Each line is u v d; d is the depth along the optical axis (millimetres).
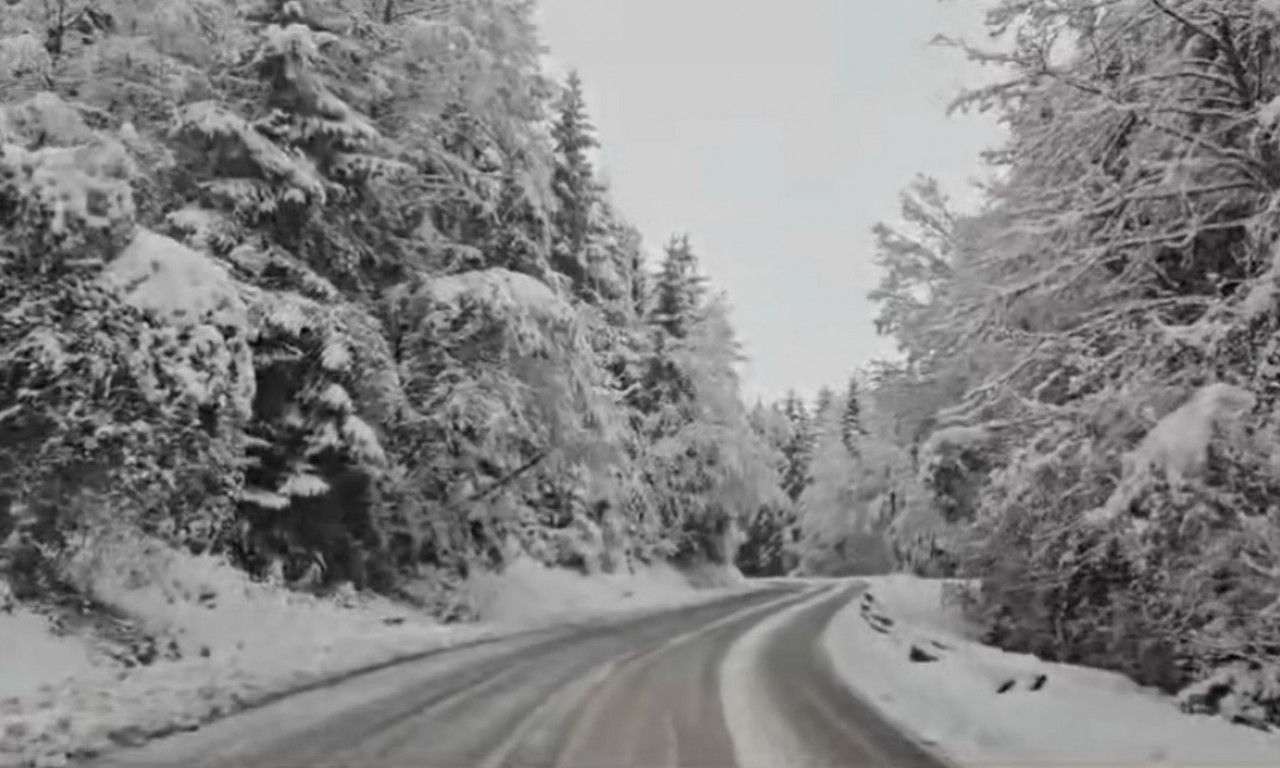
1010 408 16344
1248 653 11242
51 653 10617
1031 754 9062
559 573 31484
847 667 16312
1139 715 10977
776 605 33500
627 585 35688
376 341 18500
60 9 15227
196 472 13242
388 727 8812
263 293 16641
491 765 7559
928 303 29000
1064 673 14359
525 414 22672
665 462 44031
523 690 11695
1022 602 20828
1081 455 12633
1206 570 10789
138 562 14023
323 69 19594
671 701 11523
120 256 12000
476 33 21453
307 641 14719
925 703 12469
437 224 22266
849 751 9039
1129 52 12383
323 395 17656
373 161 18766
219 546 16984
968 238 23016
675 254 46812
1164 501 10320
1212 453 9719
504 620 22438
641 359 44344
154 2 16359
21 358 11000
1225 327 10266
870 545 67812
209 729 8258
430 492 21984
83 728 7906
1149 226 12383
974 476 26609
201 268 12594
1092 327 12586
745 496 47094
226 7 18125
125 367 11469
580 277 37344
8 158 11117
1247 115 10523
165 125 16797
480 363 21250
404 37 20266
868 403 37219
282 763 7191
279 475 17922
